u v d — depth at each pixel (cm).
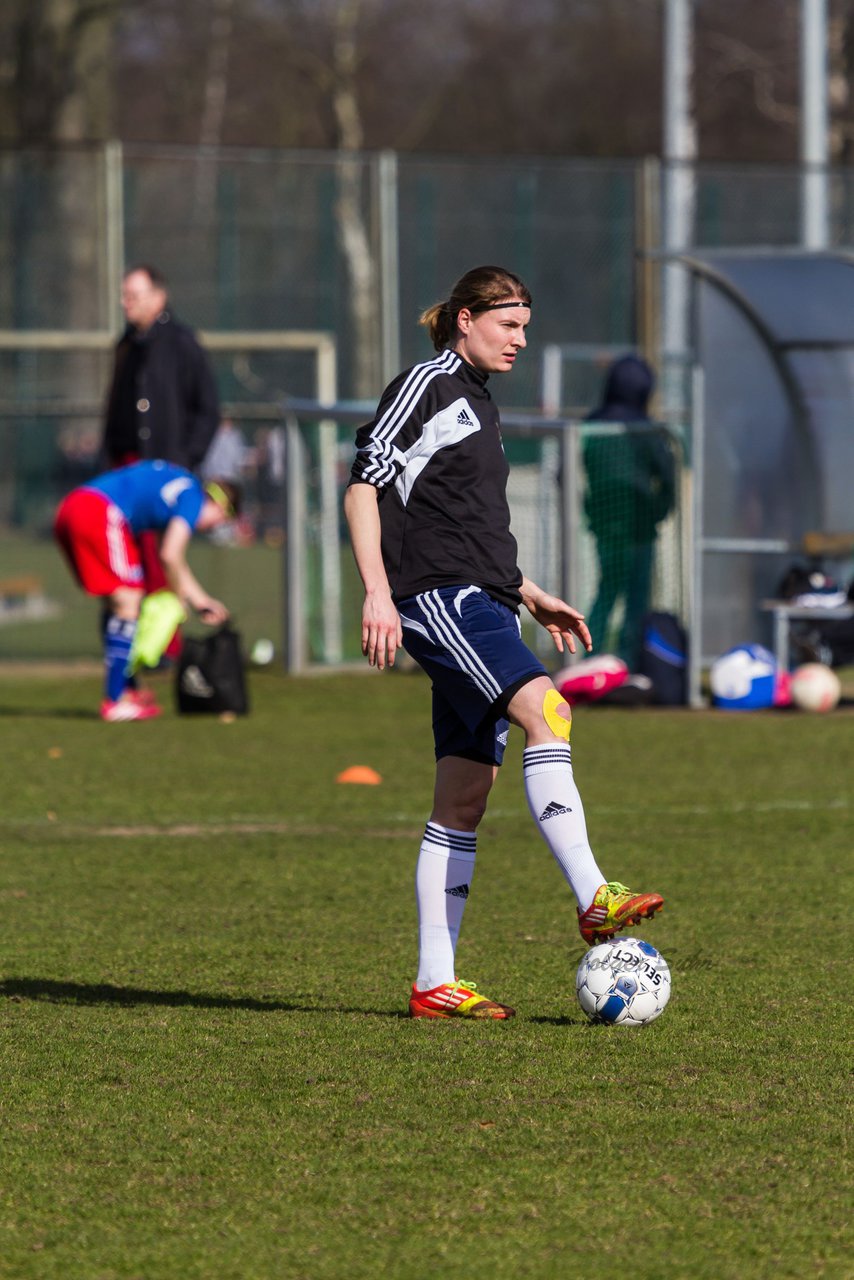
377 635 1750
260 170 7219
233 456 9831
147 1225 1308
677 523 5284
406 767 3875
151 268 4750
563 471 5016
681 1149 1457
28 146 6366
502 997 1973
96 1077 1667
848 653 5184
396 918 2423
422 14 17000
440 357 1861
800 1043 1773
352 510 1789
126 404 4772
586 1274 1218
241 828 3156
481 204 7400
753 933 2309
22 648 6306
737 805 3388
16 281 6912
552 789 1780
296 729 4500
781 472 5528
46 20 11762
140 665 4641
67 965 2147
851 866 2788
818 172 7169
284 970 2119
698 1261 1238
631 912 1733
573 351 6912
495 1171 1409
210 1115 1552
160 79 17000
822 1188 1371
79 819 3244
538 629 5769
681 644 5012
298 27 16412
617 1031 1820
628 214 7475
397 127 17125
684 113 8388
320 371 6812
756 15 15000
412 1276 1216
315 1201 1350
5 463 7794
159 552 4797
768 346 5428
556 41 16788
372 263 6544
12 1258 1251
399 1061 1711
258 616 7269
